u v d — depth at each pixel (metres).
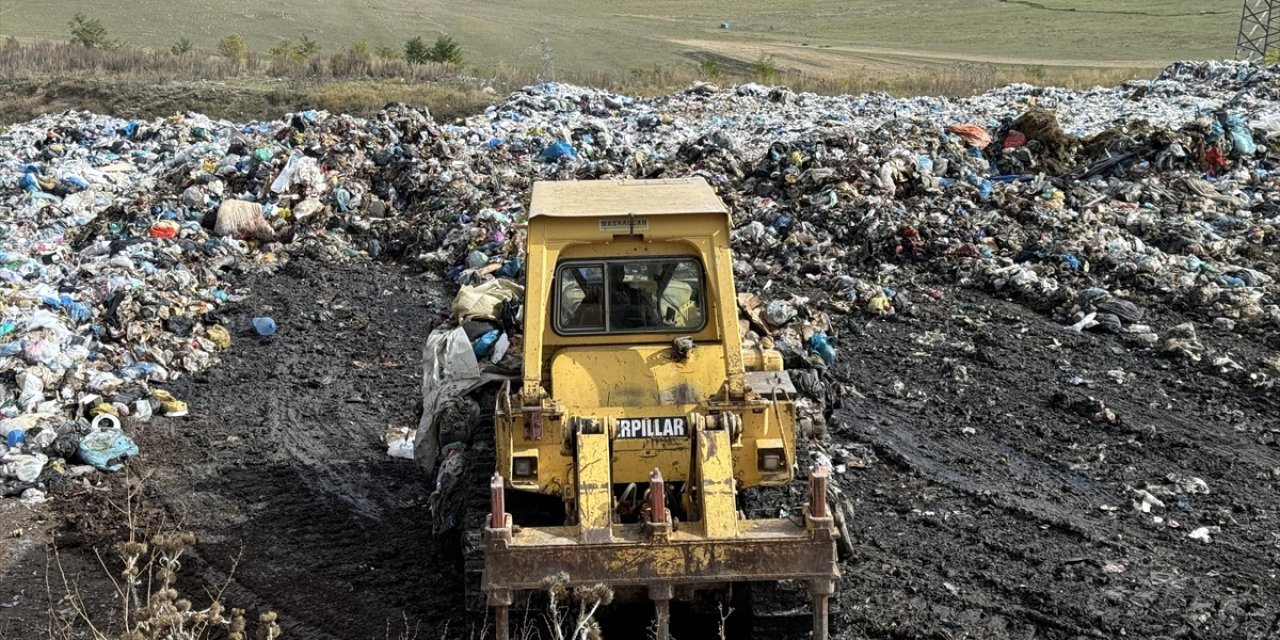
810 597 6.90
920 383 12.92
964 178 19.70
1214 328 14.35
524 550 6.59
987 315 15.15
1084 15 117.69
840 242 17.73
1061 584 8.49
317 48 67.56
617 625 7.70
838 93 35.56
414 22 90.19
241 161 20.78
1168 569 8.73
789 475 7.38
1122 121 24.59
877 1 136.62
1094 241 17.00
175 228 18.42
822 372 11.77
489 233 18.02
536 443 7.29
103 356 13.46
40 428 11.22
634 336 7.78
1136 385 12.72
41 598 8.44
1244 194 19.44
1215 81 31.06
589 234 7.52
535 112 27.22
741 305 12.05
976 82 37.34
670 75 41.22
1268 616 8.05
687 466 7.27
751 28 115.44
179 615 6.03
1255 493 10.11
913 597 8.29
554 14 109.69
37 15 77.94
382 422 12.23
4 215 19.80
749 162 20.88
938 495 10.07
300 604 8.29
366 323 15.55
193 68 41.91
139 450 11.34
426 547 9.18
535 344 7.37
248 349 14.58
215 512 9.94
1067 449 11.09
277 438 11.70
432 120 23.33
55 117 27.31
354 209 19.77
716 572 6.65
